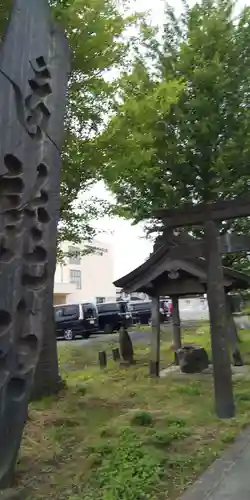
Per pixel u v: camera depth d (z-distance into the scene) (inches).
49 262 185.0
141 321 1093.8
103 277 1978.3
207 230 293.0
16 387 170.4
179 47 529.3
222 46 514.6
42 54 190.9
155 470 185.5
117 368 494.3
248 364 490.0
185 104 502.0
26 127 181.9
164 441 221.6
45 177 187.3
